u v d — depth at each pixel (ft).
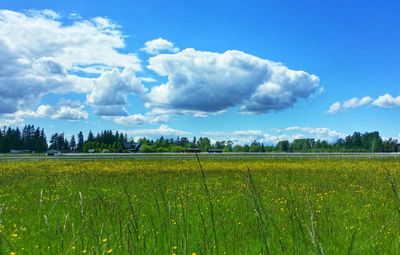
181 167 111.86
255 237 20.44
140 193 47.80
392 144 398.83
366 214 33.88
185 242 14.35
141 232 19.92
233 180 71.20
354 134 435.53
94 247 15.58
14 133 497.05
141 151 344.28
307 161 141.59
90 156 174.40
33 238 21.06
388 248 19.71
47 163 136.46
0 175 87.86
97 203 31.32
